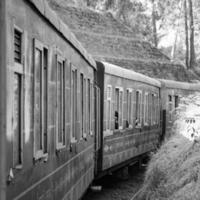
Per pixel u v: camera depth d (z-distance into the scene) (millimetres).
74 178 10789
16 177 5684
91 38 45375
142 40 49500
